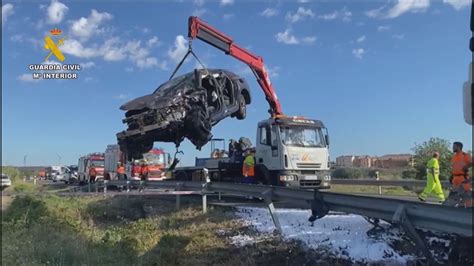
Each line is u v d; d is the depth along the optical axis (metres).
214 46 16.64
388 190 25.27
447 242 8.03
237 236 11.21
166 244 11.40
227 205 14.95
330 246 9.30
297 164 16.94
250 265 9.56
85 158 41.81
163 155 31.12
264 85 19.06
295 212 12.70
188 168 21.14
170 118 12.28
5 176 38.91
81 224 15.17
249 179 17.47
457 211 6.30
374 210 8.09
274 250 9.82
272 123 17.27
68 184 48.50
